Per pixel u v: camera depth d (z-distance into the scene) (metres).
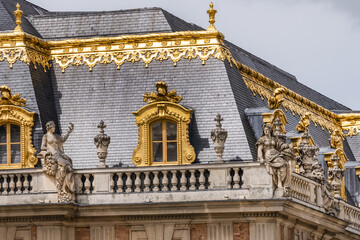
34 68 90.06
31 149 87.44
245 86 90.69
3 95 87.94
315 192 89.31
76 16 93.25
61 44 91.38
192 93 88.38
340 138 101.00
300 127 93.62
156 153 86.81
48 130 85.00
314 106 104.12
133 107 88.75
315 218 88.00
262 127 83.81
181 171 84.12
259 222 83.19
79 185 84.94
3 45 90.56
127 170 84.50
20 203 84.81
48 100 89.75
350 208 96.88
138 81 89.50
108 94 89.50
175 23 93.00
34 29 93.31
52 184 84.69
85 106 89.44
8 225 84.94
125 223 84.50
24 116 87.75
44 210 84.00
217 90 88.12
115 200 84.50
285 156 83.69
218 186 83.69
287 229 85.44
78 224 84.94
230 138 86.69
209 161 86.25
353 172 102.88
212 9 90.12
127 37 90.50
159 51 89.88
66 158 84.94
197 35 89.69
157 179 84.38
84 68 90.62
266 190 83.12
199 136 87.00
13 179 85.38
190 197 83.75
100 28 92.44
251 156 85.94
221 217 83.50
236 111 87.44
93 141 88.31
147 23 91.88
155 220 84.19
